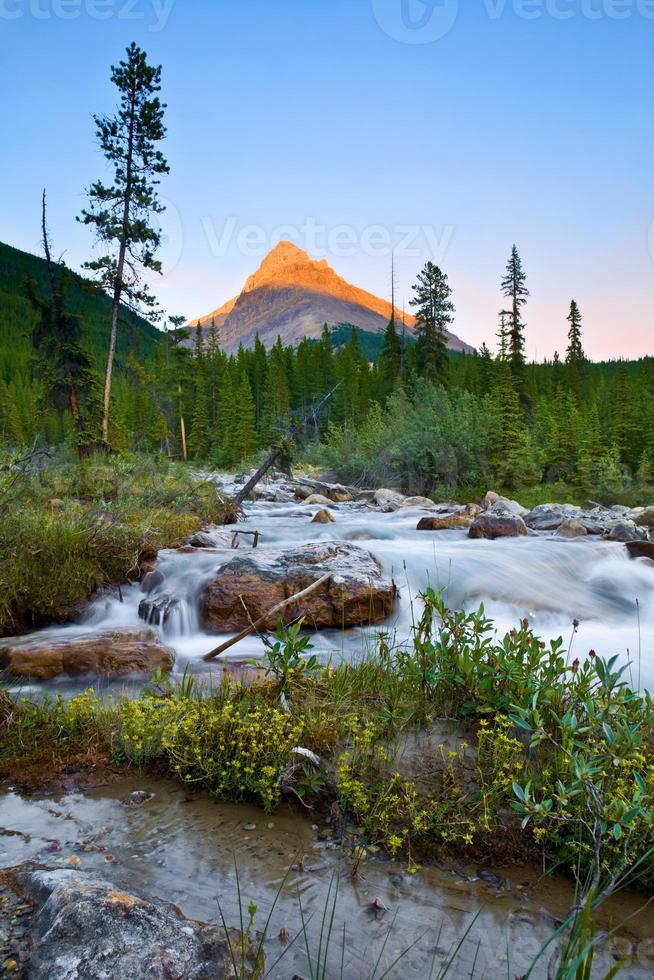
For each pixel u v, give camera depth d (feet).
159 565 28.91
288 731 12.87
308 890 9.09
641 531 46.83
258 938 7.91
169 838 10.38
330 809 11.16
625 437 159.43
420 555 33.37
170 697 13.99
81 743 13.64
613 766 10.51
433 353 175.83
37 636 22.24
